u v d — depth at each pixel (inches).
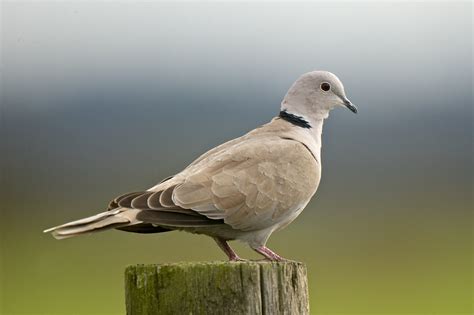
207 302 262.8
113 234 869.8
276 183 346.0
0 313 633.0
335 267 858.1
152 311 264.1
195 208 327.6
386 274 840.3
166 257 778.2
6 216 1066.1
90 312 642.2
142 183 1164.5
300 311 274.5
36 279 753.0
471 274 847.1
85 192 1157.7
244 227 341.4
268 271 268.1
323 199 1195.9
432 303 732.0
